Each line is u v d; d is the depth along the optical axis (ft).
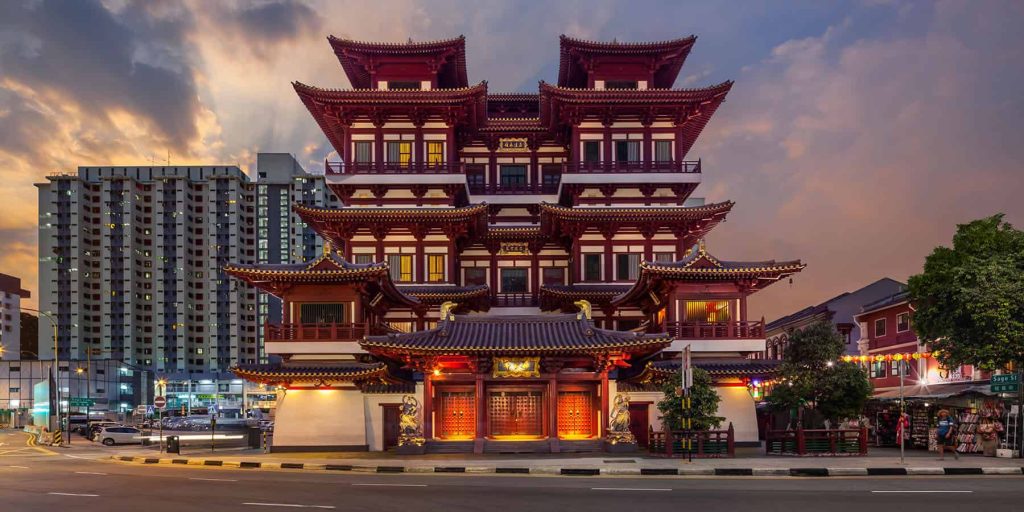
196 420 345.10
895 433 150.41
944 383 187.73
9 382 440.04
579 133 212.02
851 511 69.26
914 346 212.84
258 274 154.71
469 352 138.00
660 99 205.05
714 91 204.44
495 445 139.23
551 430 140.97
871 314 241.14
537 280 222.69
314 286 161.27
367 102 202.90
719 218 203.00
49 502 78.48
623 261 203.51
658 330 173.88
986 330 129.08
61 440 230.48
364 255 203.82
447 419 149.79
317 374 152.25
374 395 156.66
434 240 204.74
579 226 202.49
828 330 139.23
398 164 207.00
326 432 155.02
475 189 230.89
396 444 155.84
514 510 69.92
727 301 163.43
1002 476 101.60
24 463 142.41
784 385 139.64
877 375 237.45
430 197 208.85
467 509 70.59
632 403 156.56
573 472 108.68
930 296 141.90
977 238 138.82
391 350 137.69
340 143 237.25
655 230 203.62
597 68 219.41
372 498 78.84
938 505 72.74
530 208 230.89
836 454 127.65
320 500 77.46
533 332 145.28
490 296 217.56
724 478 99.91
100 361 472.03
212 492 85.15
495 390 148.56
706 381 131.34
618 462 117.50
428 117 209.77
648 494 81.51
